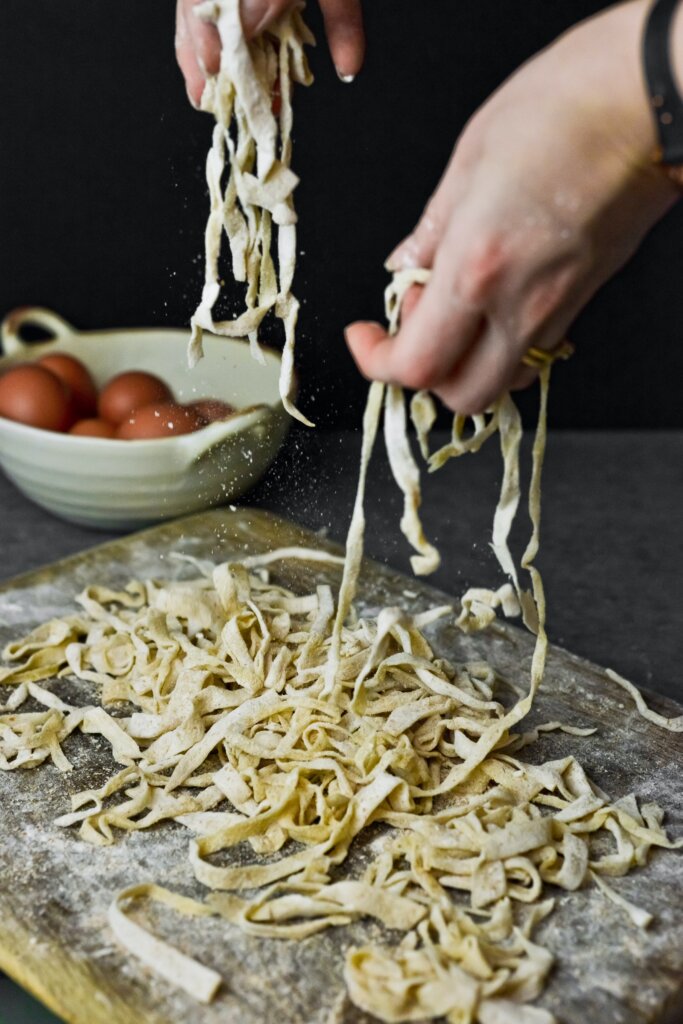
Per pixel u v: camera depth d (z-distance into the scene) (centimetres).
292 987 99
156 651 144
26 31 219
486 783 125
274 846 115
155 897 108
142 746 133
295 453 185
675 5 74
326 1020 96
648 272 235
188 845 116
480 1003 96
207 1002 97
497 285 81
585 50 78
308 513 195
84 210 235
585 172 78
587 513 210
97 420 187
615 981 100
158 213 235
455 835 114
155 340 211
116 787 123
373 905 106
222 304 163
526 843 112
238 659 135
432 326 84
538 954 101
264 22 104
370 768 122
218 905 106
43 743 130
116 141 229
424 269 91
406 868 114
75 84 224
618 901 109
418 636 136
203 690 132
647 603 183
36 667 145
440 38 223
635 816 121
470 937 100
